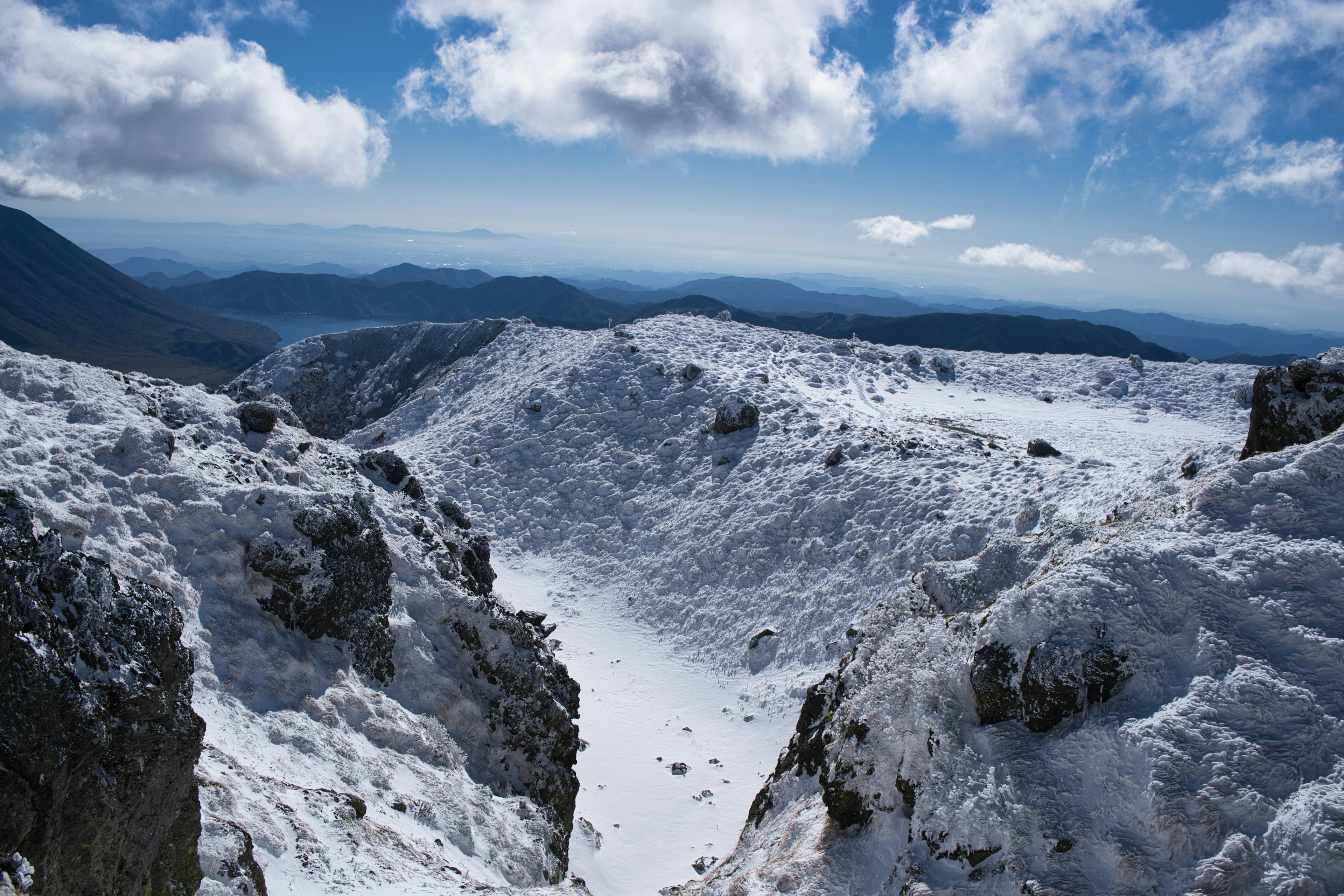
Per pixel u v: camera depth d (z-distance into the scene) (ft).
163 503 51.72
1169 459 77.36
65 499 47.14
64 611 22.58
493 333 263.49
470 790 52.42
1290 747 22.90
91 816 21.16
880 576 103.45
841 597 105.09
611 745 87.20
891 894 27.81
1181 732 23.86
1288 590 27.20
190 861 26.32
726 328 223.10
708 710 96.48
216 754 37.83
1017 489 102.99
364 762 46.85
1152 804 22.59
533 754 62.80
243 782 36.27
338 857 34.76
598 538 144.87
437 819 46.52
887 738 33.30
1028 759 26.58
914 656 35.63
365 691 53.26
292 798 37.86
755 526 126.31
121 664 23.34
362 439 220.64
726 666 105.60
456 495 162.50
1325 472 30.76
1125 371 221.25
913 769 30.78
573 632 119.24
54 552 23.16
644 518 145.07
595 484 157.07
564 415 178.50
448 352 270.26
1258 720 23.79
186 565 50.11
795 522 123.13
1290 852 20.43
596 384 185.37
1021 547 40.52
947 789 28.32
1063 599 28.86
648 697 100.58
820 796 40.47
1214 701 24.53
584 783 78.95
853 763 34.19
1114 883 22.22
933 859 27.32
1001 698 28.94
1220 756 23.03
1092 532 38.42
